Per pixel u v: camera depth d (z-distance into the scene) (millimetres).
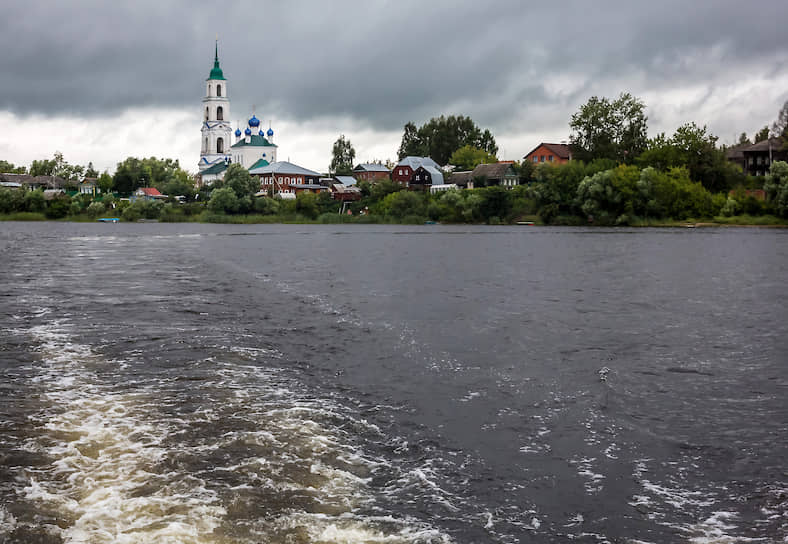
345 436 9820
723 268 40188
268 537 6777
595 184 115562
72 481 7875
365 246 62281
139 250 54594
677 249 57781
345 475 8414
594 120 151000
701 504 8008
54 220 143625
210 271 36469
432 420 10758
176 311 21438
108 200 154500
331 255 50469
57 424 9844
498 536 7137
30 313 20609
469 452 9422
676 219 115562
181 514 7129
